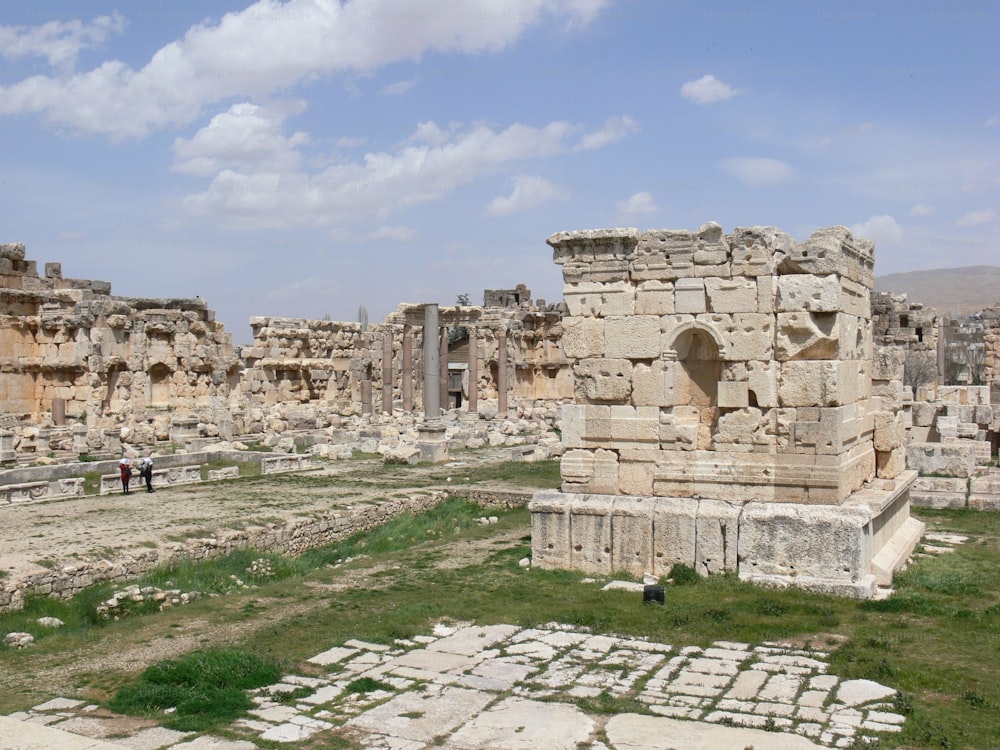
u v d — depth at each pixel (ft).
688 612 60.39
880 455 84.12
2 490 111.24
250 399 240.32
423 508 121.39
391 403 256.73
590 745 40.65
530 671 50.60
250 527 95.14
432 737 41.81
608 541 72.23
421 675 50.11
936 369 208.74
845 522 65.31
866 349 81.46
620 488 74.59
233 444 184.44
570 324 75.46
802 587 65.57
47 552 80.69
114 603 70.03
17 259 193.47
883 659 50.90
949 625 57.82
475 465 158.81
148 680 49.16
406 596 67.87
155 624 62.49
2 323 186.80
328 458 170.09
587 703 45.50
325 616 62.44
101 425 186.39
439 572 76.48
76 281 208.54
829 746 40.04
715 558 68.80
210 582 80.02
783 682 48.08
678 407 73.41
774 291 69.97
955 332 318.04
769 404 70.23
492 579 72.64
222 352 221.25
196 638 58.65
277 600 68.69
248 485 131.13
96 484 129.80
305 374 261.03
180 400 206.49
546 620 60.23
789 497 69.97
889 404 86.33
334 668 51.60
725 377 71.31
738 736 40.93
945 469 119.44
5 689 49.16
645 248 73.26
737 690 47.03
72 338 188.03
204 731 42.60
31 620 66.23
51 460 154.30
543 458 168.96
